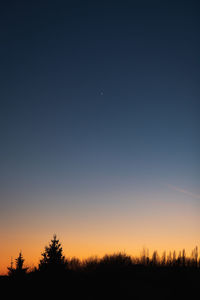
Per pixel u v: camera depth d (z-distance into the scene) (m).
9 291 37.72
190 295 42.94
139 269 54.12
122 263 56.62
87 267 52.81
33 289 39.09
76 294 39.47
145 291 43.00
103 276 48.19
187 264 57.22
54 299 37.00
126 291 42.25
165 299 39.81
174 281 47.84
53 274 43.59
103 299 39.03
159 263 58.56
